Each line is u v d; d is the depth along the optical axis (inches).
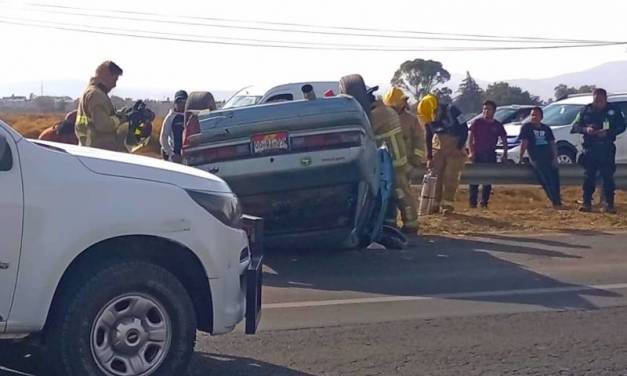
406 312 350.0
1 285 229.3
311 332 320.2
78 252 233.9
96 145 482.0
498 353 297.7
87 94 481.7
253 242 281.0
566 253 476.4
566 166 681.6
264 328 324.8
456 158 611.2
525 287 394.9
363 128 438.3
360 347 302.8
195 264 249.4
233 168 432.8
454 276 416.8
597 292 386.9
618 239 523.8
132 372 239.1
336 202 444.8
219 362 284.8
